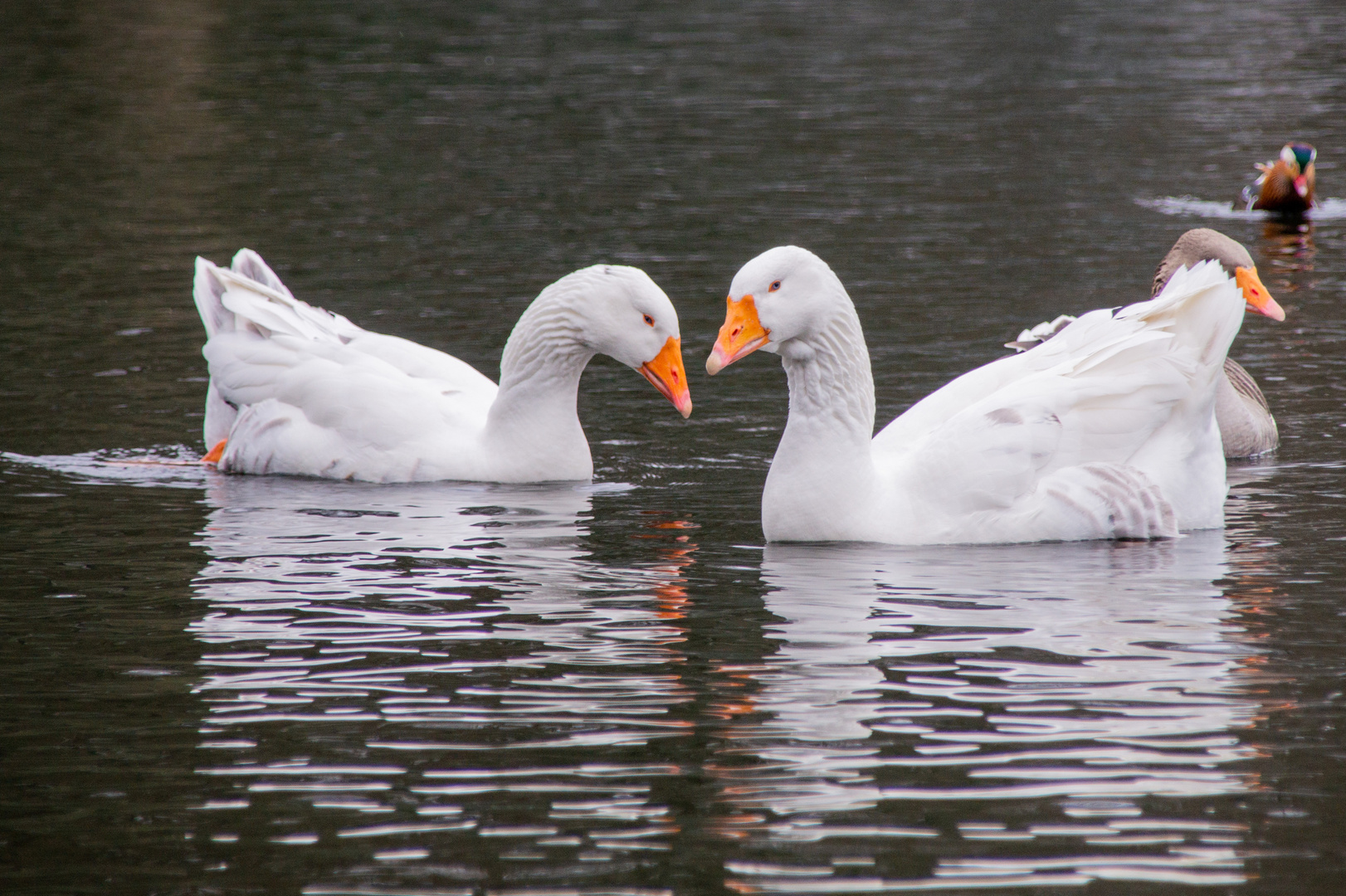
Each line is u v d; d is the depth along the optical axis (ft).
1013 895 21.61
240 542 39.42
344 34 163.12
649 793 24.77
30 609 33.99
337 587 35.63
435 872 22.43
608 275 46.21
